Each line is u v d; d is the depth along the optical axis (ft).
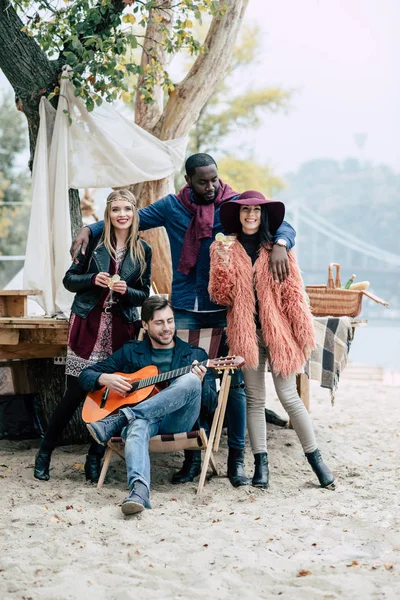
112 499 15.26
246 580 11.32
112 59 19.69
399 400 29.35
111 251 16.37
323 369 18.03
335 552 12.27
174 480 16.46
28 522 13.69
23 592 10.91
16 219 73.10
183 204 16.98
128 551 12.26
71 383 16.66
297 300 15.64
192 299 16.97
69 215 19.90
